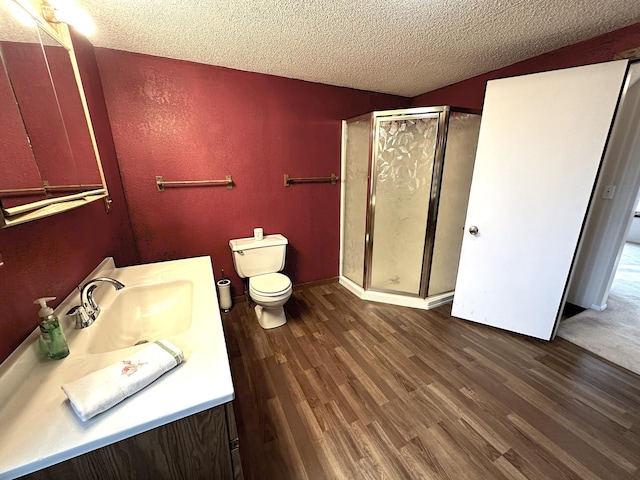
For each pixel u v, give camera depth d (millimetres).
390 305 2580
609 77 1494
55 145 1057
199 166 2172
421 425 1359
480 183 2010
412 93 2914
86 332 925
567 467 1162
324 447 1258
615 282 3016
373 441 1283
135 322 1218
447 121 2084
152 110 1930
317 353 1903
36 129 921
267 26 1469
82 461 564
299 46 1723
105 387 637
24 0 880
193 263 1642
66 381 707
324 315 2406
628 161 2102
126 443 595
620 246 2225
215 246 2406
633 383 1615
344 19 1407
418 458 1205
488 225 2039
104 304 1132
